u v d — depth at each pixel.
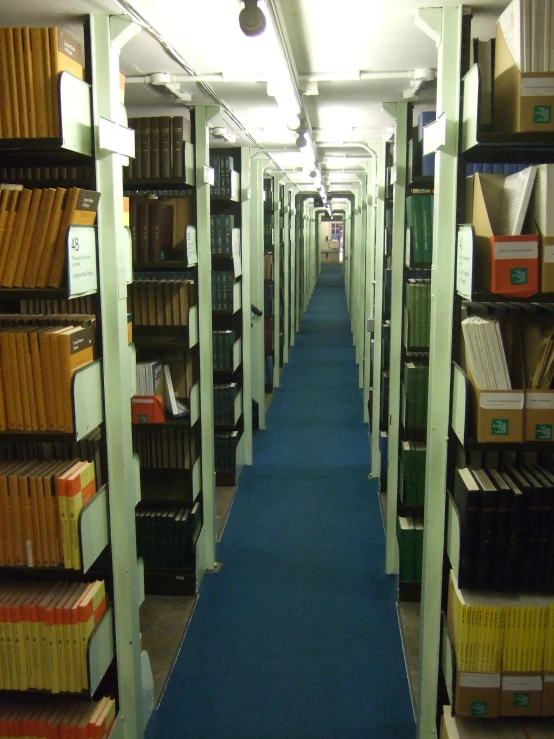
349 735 2.77
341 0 2.08
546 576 2.18
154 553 3.83
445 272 2.26
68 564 2.26
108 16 2.19
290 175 9.30
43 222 2.07
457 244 2.22
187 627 3.55
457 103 2.17
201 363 3.93
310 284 19.22
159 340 3.66
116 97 2.27
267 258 8.39
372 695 3.02
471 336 2.08
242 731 2.79
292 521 4.88
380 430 5.32
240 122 4.33
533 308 2.28
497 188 2.17
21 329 2.20
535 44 1.93
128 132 2.38
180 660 3.27
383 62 2.85
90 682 2.29
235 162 5.37
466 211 2.27
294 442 6.71
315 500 5.26
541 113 1.95
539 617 2.16
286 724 2.83
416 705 2.89
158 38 2.43
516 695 2.21
